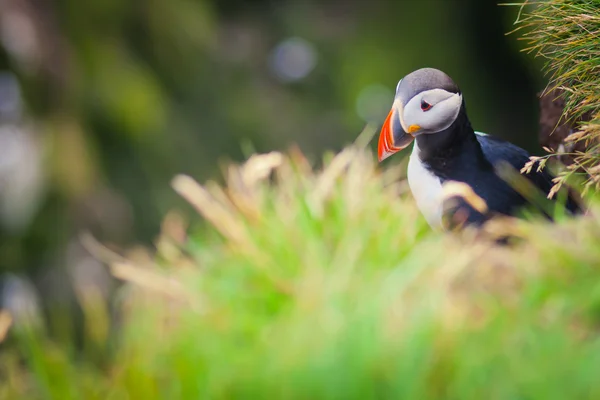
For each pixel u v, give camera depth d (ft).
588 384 16.85
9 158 28.60
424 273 17.34
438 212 17.58
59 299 26.58
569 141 17.63
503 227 17.39
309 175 18.26
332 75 36.52
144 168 29.55
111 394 17.44
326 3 38.52
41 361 17.58
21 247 27.40
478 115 33.68
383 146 17.58
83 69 28.66
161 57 31.19
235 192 18.03
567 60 17.61
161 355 17.46
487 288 17.19
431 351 17.02
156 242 18.39
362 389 17.04
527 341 16.98
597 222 17.24
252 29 37.58
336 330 17.17
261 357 17.22
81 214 27.43
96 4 29.01
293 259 17.70
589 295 17.04
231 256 17.80
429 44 34.83
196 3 32.42
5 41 28.27
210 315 17.48
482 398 16.92
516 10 31.12
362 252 17.63
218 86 33.81
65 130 27.78
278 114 34.58
